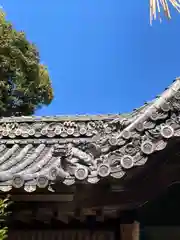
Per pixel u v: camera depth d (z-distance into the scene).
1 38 17.77
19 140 6.57
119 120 5.85
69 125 6.66
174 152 4.46
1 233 4.38
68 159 4.33
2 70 17.73
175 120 4.20
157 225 5.08
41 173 4.45
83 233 5.29
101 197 4.61
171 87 4.49
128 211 4.91
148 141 4.14
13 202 4.68
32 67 18.75
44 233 5.36
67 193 4.41
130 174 4.23
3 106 17.86
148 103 5.88
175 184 5.03
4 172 4.75
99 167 4.13
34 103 19.67
